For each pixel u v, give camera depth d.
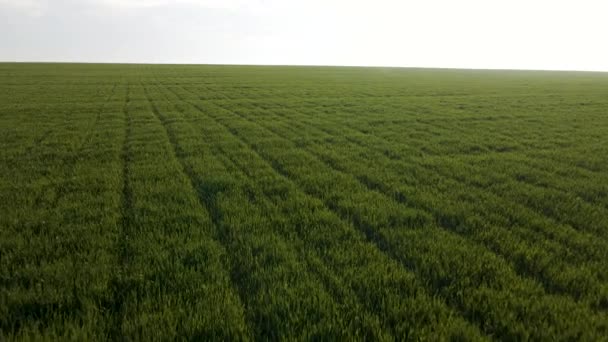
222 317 3.14
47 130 13.29
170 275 3.83
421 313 3.30
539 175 8.61
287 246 4.63
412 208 6.16
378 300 3.47
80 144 11.15
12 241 4.47
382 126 16.03
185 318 3.10
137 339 2.82
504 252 4.59
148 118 17.14
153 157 9.70
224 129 14.44
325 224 5.39
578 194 7.25
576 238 5.00
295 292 3.57
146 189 6.95
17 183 7.09
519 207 6.31
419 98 29.27
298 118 18.09
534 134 14.46
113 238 4.74
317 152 10.77
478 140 13.09
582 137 13.82
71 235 4.69
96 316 3.11
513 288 3.70
